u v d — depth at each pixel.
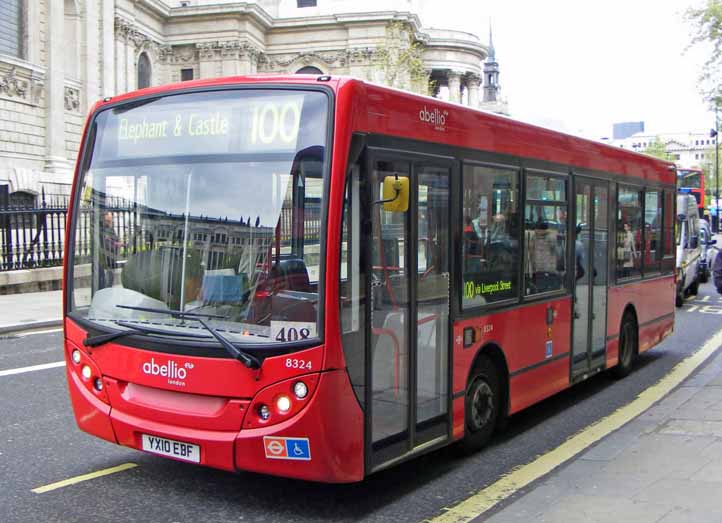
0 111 32.81
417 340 5.68
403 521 5.11
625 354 10.30
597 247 9.16
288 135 5.02
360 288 5.02
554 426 7.83
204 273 5.16
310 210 4.87
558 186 8.06
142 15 52.28
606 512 4.89
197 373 5.03
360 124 5.03
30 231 19.48
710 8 17.94
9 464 6.18
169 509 5.26
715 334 14.66
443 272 6.02
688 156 177.75
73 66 39.16
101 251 5.64
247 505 5.37
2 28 33.22
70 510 5.21
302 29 60.41
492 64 116.50
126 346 5.37
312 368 4.75
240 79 5.27
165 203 5.38
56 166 35.75
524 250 7.31
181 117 5.41
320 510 5.30
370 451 5.12
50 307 16.39
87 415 5.63
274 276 4.92
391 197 5.07
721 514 4.77
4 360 10.82
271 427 4.83
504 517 4.89
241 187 5.12
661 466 5.93
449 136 6.09
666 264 11.98
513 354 7.12
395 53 51.16
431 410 5.88
